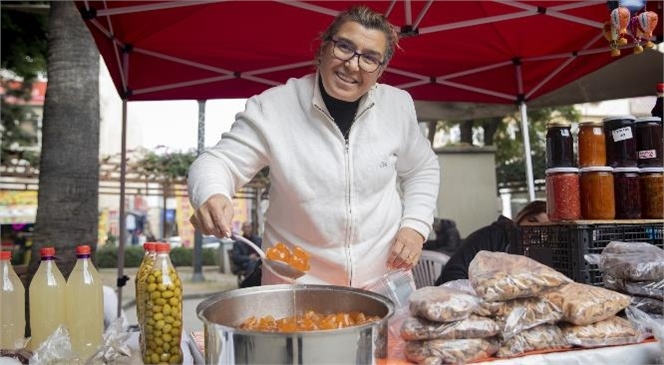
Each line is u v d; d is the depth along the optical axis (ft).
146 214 53.01
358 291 3.29
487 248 6.48
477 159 21.99
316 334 2.42
